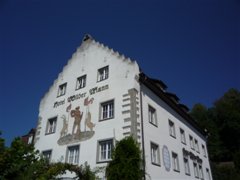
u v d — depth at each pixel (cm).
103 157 1591
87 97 1931
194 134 2720
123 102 1670
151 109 1856
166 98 2089
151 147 1681
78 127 1845
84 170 1048
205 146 3047
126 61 1836
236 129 4844
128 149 1254
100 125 1705
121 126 1589
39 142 2080
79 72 2158
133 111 1589
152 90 1912
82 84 2073
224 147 4850
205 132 3109
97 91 1888
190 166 2250
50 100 2252
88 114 1834
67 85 2183
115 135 1587
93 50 2161
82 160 1675
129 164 1198
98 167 1478
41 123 2184
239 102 5847
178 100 2550
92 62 2100
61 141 1906
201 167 2595
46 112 2211
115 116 1658
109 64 1947
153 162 1614
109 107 1759
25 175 775
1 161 734
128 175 1167
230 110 5244
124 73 1794
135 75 1728
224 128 5025
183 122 2452
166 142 1895
